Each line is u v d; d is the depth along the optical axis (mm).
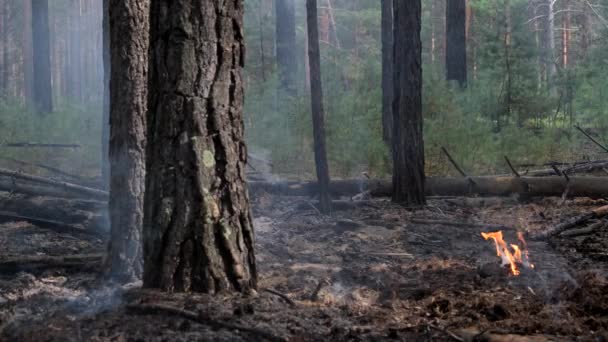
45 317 4996
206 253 5309
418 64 11148
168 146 5359
